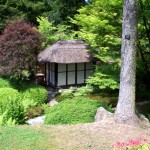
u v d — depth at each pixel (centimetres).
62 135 708
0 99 1254
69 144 650
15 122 923
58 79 1664
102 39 1189
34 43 1488
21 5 2433
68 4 2609
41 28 2097
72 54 1603
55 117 859
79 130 745
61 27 2292
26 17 2430
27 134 709
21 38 1462
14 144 645
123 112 811
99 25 1112
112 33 1171
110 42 1143
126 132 728
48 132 729
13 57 1451
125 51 809
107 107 947
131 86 812
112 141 669
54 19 2600
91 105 908
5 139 672
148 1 1030
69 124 811
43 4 2603
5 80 1511
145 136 706
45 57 1616
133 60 809
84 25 1277
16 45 1445
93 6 1287
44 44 1925
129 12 794
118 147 532
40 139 676
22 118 970
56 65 1644
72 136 701
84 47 1683
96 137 695
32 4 2492
